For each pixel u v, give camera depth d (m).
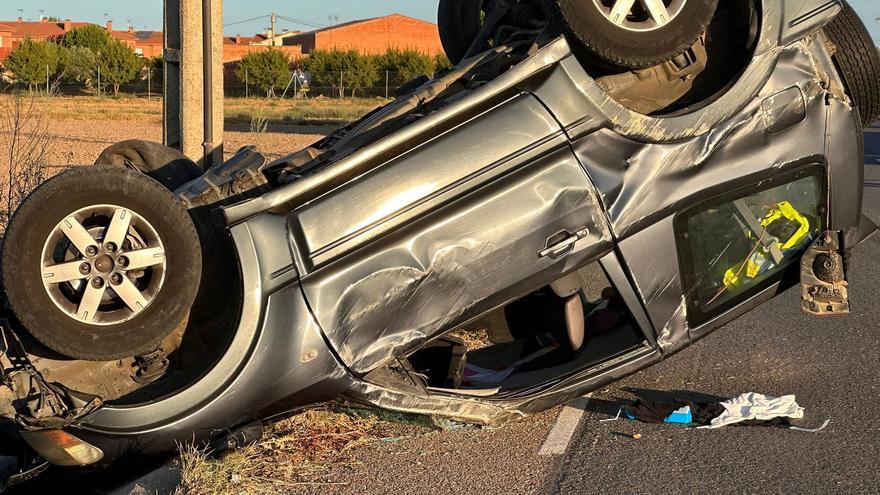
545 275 4.99
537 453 5.03
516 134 4.98
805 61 5.50
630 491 4.49
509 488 4.57
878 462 4.76
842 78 5.71
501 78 5.01
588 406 5.84
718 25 5.66
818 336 7.38
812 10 5.50
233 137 29.16
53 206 4.34
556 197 4.99
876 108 5.86
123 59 78.69
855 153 5.68
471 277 4.89
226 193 5.37
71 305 4.42
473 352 6.89
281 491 4.54
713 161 5.27
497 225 4.92
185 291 4.57
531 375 5.89
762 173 5.38
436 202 4.86
